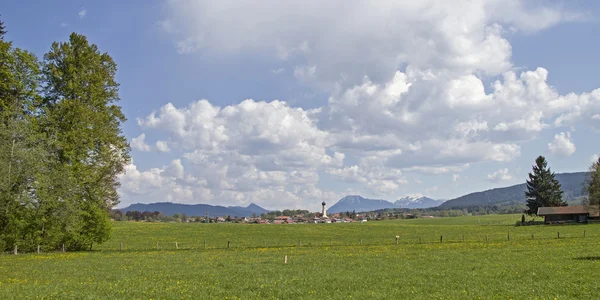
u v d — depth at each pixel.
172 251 61.16
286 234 112.50
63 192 56.38
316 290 27.22
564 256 43.09
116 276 34.31
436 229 124.81
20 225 54.84
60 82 58.97
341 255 50.66
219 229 125.69
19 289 27.73
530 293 24.88
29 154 53.31
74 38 60.44
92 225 61.44
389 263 41.38
